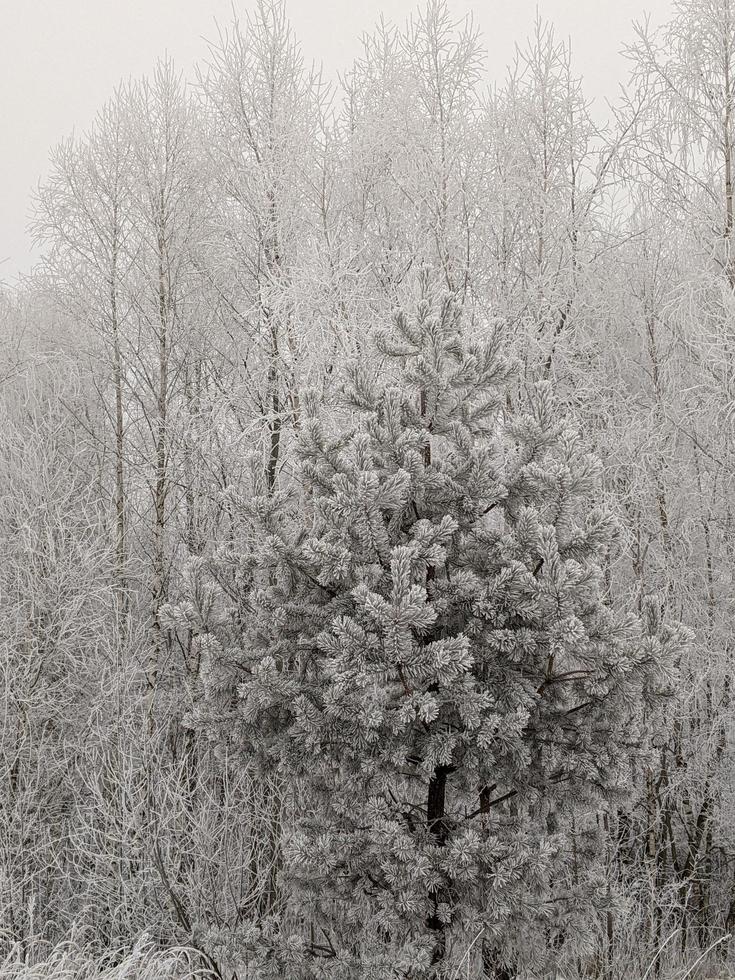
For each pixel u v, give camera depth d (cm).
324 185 650
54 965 456
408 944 349
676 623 405
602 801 386
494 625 365
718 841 636
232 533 647
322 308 571
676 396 656
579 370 643
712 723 619
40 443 669
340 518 373
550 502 369
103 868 582
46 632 620
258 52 667
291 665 413
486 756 363
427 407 396
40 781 627
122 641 644
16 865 584
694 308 611
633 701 349
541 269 657
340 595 390
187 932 510
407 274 654
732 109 632
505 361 396
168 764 602
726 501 636
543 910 351
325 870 361
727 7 612
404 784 440
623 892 540
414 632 367
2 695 616
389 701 365
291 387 597
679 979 537
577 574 338
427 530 360
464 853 342
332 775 389
